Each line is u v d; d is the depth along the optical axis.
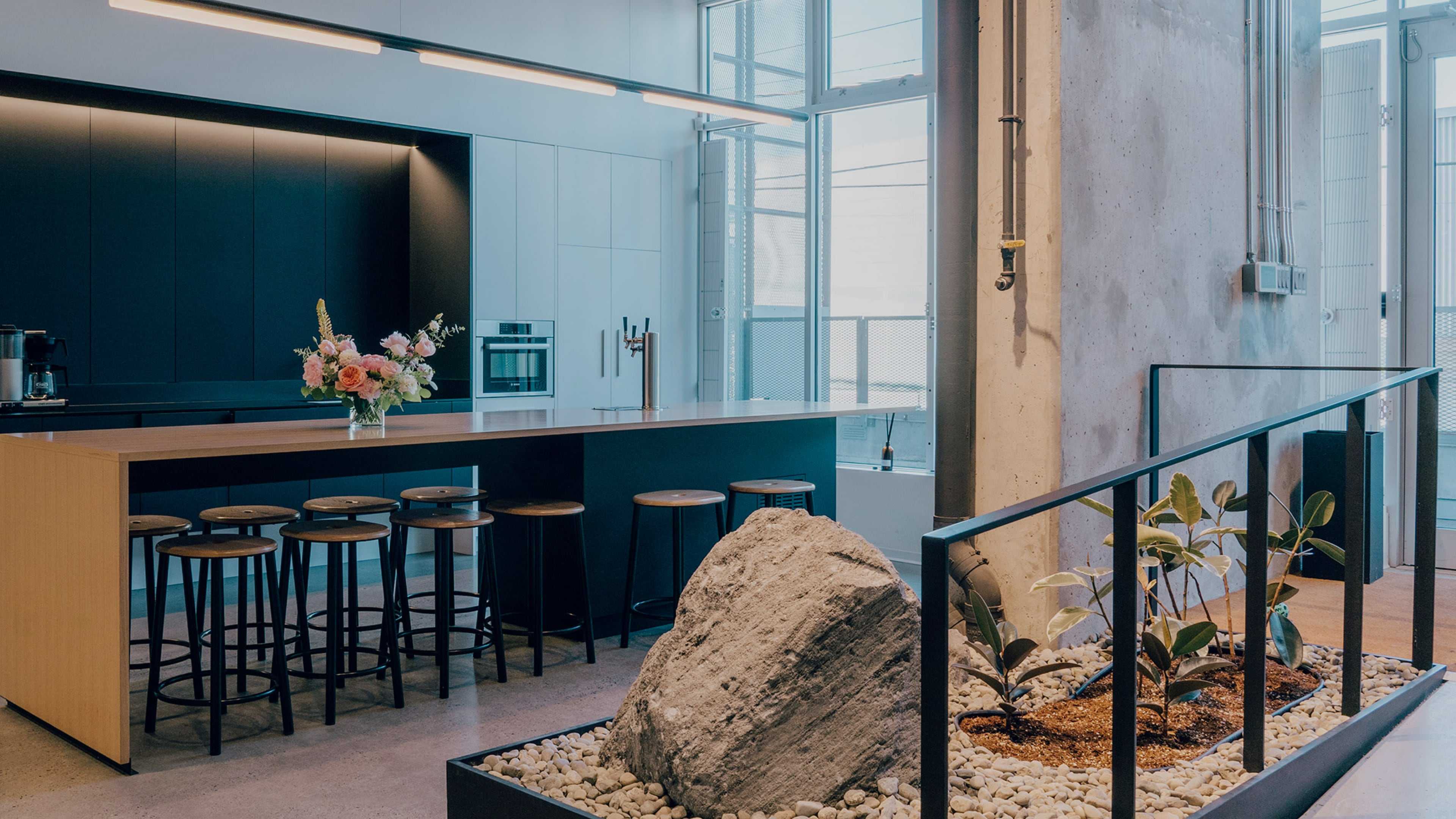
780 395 7.59
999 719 3.03
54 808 2.79
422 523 3.72
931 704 1.83
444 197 6.84
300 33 4.53
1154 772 2.59
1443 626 4.52
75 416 5.22
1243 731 2.90
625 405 7.59
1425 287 5.66
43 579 3.42
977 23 3.92
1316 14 5.66
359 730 3.42
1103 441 4.08
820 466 5.64
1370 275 5.76
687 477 4.96
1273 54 5.15
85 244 5.83
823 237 7.36
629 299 7.59
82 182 5.81
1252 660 2.54
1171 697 2.87
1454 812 2.57
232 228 6.36
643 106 7.68
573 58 7.34
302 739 3.33
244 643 3.75
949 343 3.98
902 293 6.95
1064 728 2.96
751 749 2.35
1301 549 5.59
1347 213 5.82
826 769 2.39
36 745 3.28
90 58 5.58
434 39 6.71
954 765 2.58
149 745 3.27
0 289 5.57
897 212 6.96
